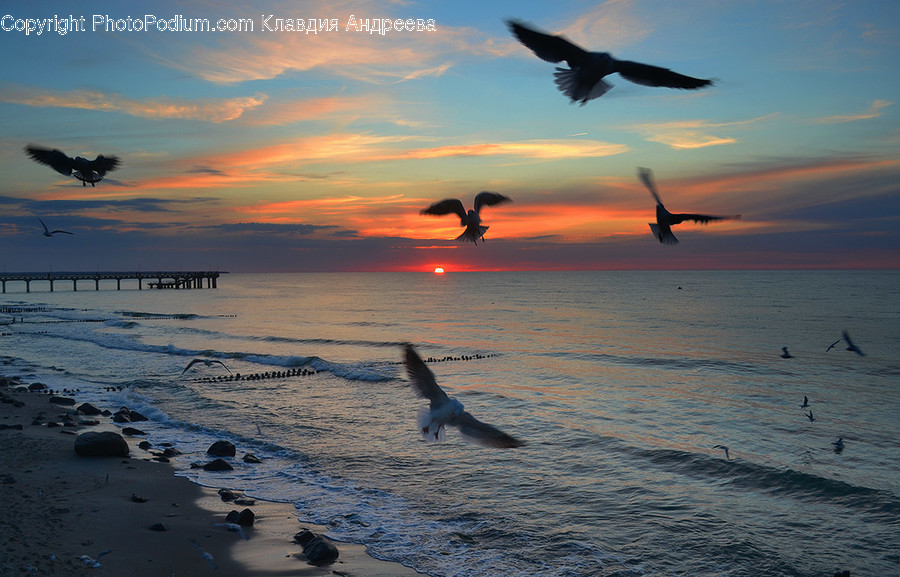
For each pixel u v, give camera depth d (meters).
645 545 15.30
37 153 10.55
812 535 15.90
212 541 15.25
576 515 17.16
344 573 13.80
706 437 25.38
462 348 59.22
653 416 29.34
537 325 83.31
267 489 19.39
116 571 13.26
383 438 25.08
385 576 13.73
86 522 15.73
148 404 32.09
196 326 82.50
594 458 22.30
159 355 51.75
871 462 21.98
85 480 19.14
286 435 25.84
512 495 18.66
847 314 95.31
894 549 15.09
